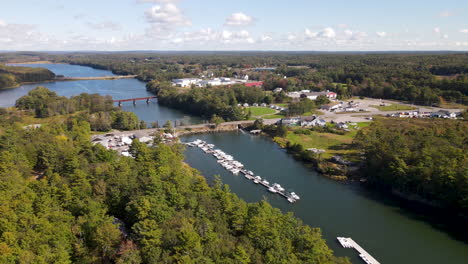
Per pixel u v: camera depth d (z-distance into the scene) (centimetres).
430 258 9744
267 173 16488
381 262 9550
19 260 5997
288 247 7744
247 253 7025
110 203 9338
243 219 8700
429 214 12188
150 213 7844
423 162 13412
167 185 9362
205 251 6762
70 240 7388
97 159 12488
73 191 9388
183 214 8094
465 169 11956
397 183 13688
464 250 10112
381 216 12119
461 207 11519
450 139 16225
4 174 9788
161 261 6341
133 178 9988
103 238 7162
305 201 13338
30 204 8150
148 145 19950
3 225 6962
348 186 14825
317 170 16700
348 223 11638
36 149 13012
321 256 7750
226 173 16388
